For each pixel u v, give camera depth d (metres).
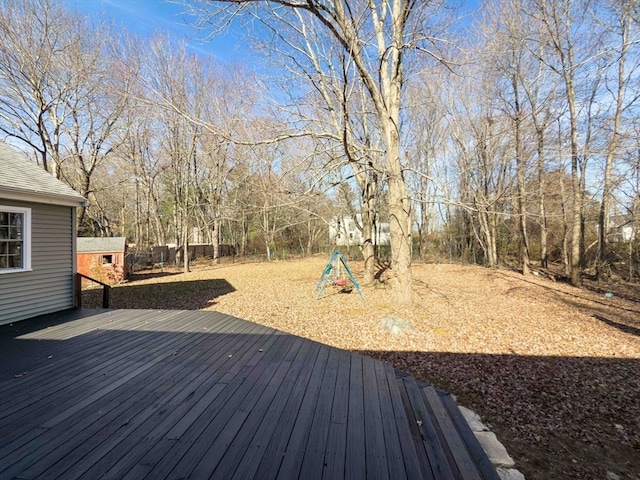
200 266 20.69
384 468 1.87
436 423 2.85
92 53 14.66
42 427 2.27
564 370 4.42
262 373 3.33
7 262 5.63
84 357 3.79
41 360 3.68
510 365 4.57
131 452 1.98
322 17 5.88
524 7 11.17
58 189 6.45
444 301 8.75
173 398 2.73
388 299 8.88
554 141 12.77
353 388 2.97
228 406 2.60
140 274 17.05
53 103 14.61
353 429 2.28
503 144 14.98
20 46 13.05
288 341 4.49
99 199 25.00
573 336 5.79
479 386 4.00
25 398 2.72
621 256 13.58
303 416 2.45
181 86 12.10
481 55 7.52
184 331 5.01
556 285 11.67
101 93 14.67
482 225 17.73
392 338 5.62
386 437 2.19
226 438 2.14
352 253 21.36
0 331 4.98
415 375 4.26
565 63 11.12
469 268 16.88
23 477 1.76
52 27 13.49
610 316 7.29
